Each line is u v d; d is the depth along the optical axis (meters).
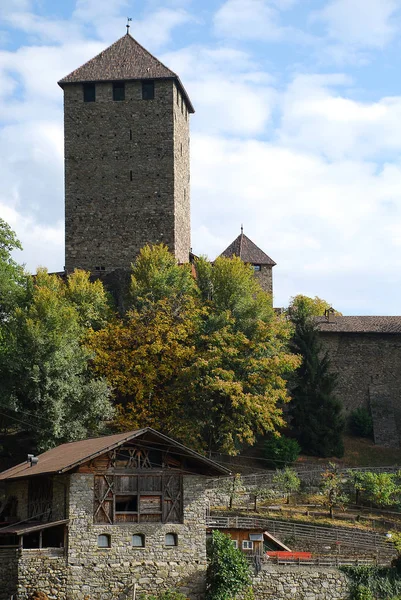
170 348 69.31
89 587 42.78
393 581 47.44
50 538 44.41
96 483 43.91
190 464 45.88
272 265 93.88
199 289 76.62
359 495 65.75
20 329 65.00
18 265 74.69
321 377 76.06
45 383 61.88
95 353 69.44
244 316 73.44
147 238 85.75
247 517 57.94
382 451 77.06
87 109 87.44
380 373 82.81
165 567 44.28
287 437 75.06
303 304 86.69
